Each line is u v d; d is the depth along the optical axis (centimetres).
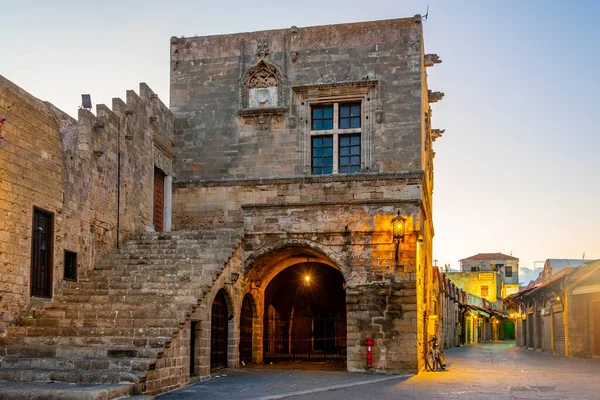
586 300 3328
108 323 1583
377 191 2234
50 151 1720
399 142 2266
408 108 2278
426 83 2759
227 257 1992
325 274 3011
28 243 1619
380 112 2281
